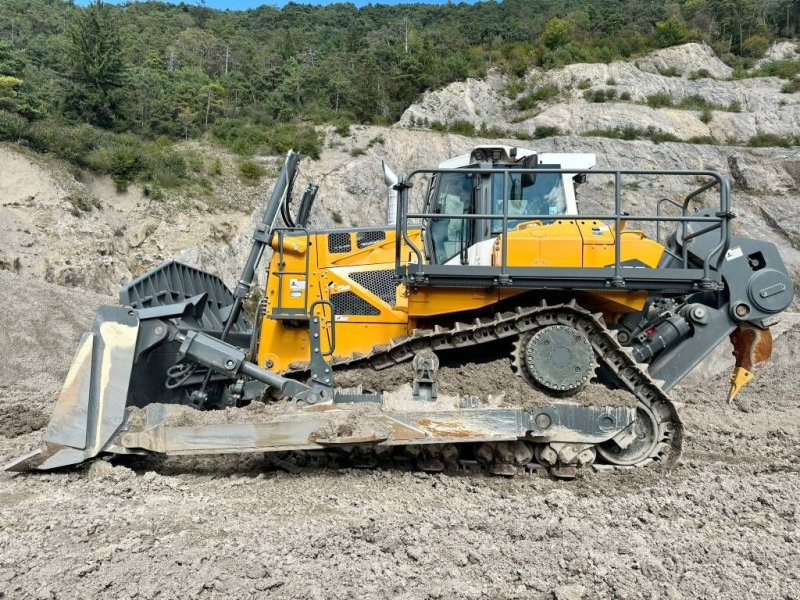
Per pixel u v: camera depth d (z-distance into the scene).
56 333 12.97
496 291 5.71
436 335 5.77
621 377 5.74
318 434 5.19
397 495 5.05
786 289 5.99
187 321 6.26
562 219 5.87
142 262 23.41
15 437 7.34
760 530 4.59
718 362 13.94
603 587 3.54
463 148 32.47
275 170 29.77
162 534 4.07
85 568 3.52
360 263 7.06
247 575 3.51
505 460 5.60
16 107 25.78
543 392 5.59
